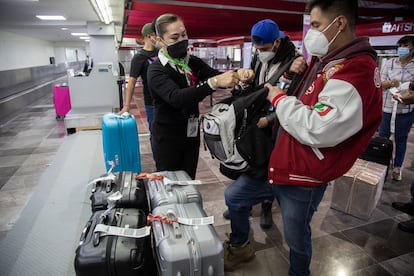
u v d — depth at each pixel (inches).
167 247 49.5
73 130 214.4
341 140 43.4
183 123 78.2
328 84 44.0
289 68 63.4
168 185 67.9
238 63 564.7
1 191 123.1
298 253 58.7
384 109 139.9
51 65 537.3
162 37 69.6
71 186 122.4
